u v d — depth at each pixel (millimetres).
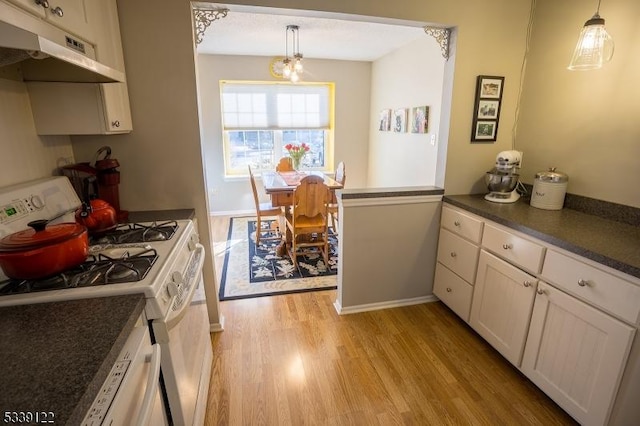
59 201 1498
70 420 547
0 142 1313
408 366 1965
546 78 2250
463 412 1655
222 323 2318
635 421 1340
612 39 1839
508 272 1844
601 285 1359
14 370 663
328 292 2822
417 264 2572
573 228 1698
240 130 4914
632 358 1276
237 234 4281
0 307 901
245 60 4629
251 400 1714
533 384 1837
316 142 5320
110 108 1599
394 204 2387
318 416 1627
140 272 1062
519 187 2479
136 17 1748
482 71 2309
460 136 2383
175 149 1950
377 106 4902
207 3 1796
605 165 1930
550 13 2186
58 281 1011
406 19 2078
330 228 4363
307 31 3379
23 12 990
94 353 714
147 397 776
